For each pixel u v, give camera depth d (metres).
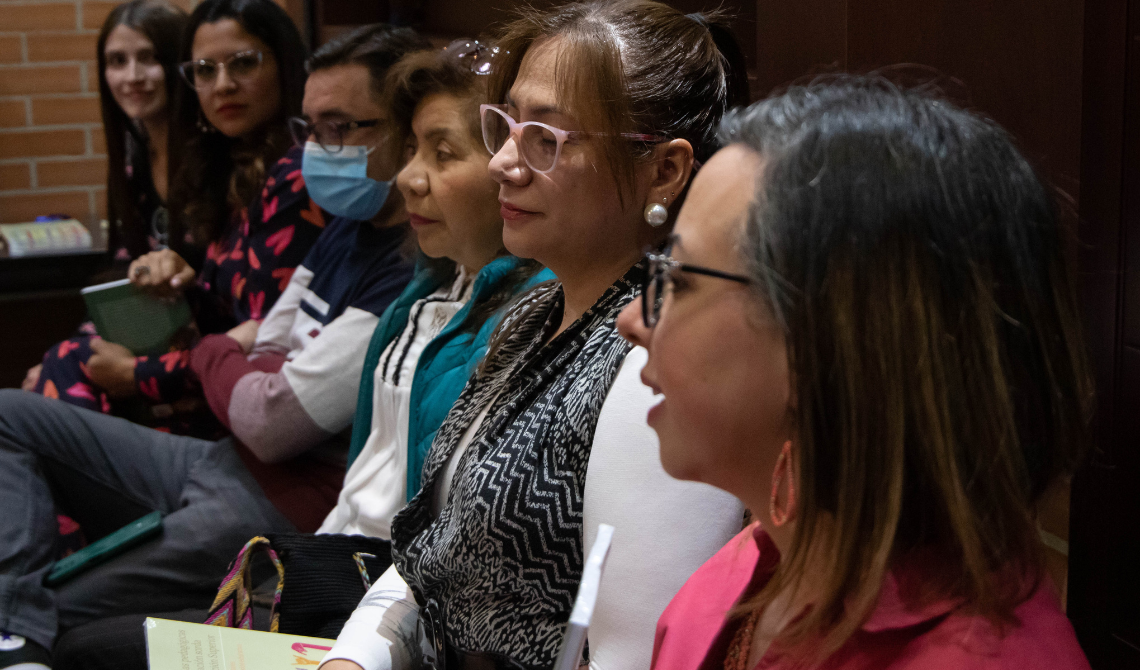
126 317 2.43
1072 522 1.09
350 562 1.40
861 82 0.58
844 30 1.13
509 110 1.05
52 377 2.49
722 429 0.58
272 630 1.36
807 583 0.60
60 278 3.45
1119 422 1.03
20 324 3.41
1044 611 0.55
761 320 0.55
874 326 0.51
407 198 1.50
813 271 0.51
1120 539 1.04
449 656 1.10
